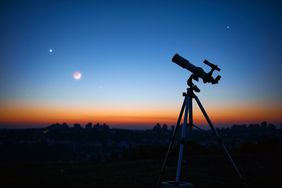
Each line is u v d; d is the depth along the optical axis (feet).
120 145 164.96
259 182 22.39
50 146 170.91
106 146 180.34
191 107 13.66
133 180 24.25
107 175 27.35
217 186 21.20
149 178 25.08
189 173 27.30
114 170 30.86
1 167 36.09
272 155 39.17
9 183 24.50
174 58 13.93
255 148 56.49
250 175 25.39
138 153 57.00
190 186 12.61
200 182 22.80
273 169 27.94
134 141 163.94
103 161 41.81
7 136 172.45
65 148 176.86
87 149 177.06
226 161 34.68
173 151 50.01
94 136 245.24
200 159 37.24
